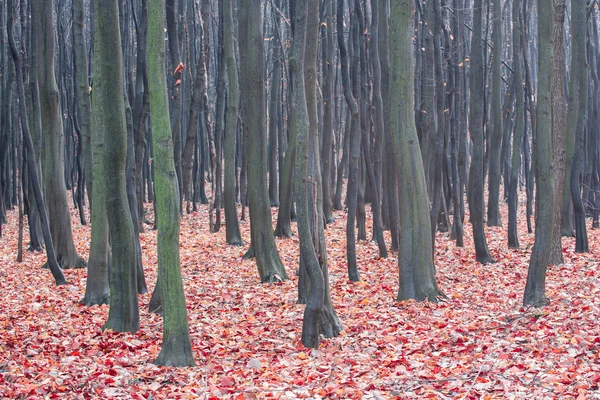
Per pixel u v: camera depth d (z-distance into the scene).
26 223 24.39
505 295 10.77
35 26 14.19
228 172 17.67
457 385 5.86
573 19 15.20
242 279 13.07
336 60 25.95
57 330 8.67
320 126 24.45
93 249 10.82
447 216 20.14
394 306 10.19
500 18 18.64
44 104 14.20
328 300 8.32
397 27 10.41
